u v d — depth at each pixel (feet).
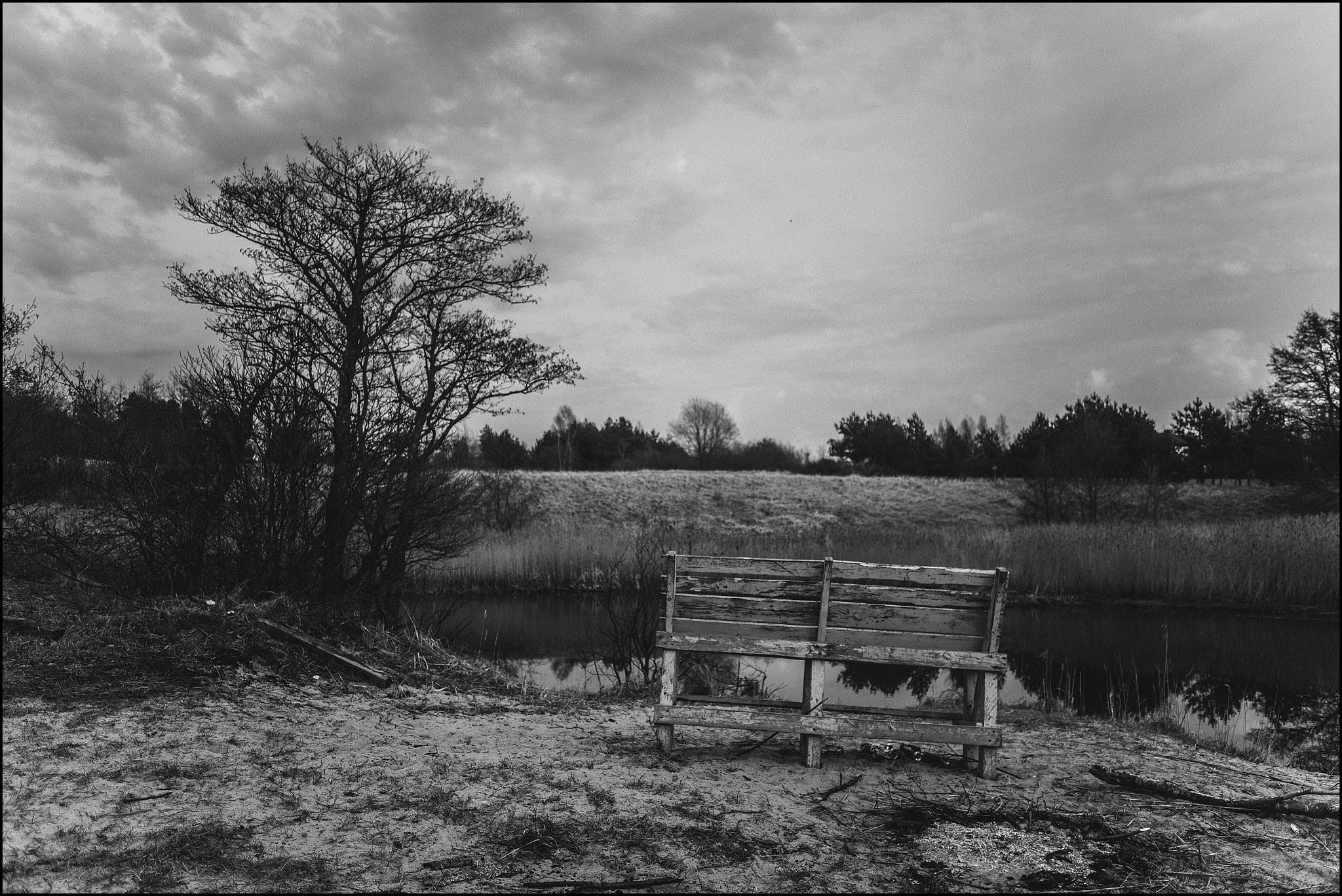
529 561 73.15
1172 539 78.07
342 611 32.35
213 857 13.04
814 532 109.60
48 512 35.99
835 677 38.99
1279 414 145.79
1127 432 139.54
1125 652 48.65
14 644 23.45
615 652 40.14
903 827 15.72
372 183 40.29
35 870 12.26
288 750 18.26
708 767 18.94
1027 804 17.24
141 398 33.30
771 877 13.52
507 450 146.92
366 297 40.29
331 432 34.94
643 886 12.96
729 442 245.65
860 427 204.64
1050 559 75.92
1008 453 169.89
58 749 16.71
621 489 147.95
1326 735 28.91
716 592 19.40
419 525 37.68
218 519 32.01
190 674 22.50
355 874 12.87
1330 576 67.77
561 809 15.85
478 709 24.14
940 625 19.04
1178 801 17.87
